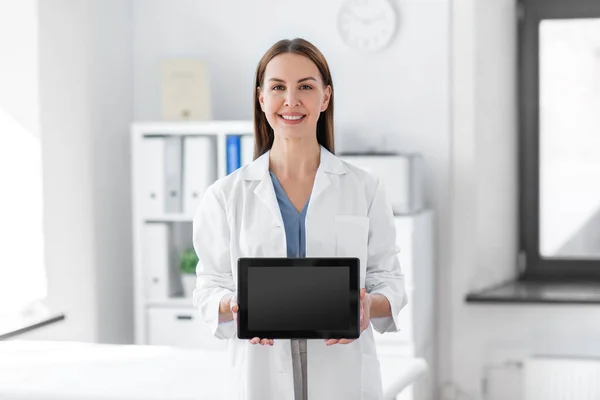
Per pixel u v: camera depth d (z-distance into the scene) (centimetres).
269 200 209
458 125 482
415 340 433
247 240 209
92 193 470
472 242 484
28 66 417
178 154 467
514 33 524
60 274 439
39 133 419
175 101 480
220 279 216
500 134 511
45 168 425
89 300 466
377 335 433
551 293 481
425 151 488
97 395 250
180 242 498
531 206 527
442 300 488
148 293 472
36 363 289
